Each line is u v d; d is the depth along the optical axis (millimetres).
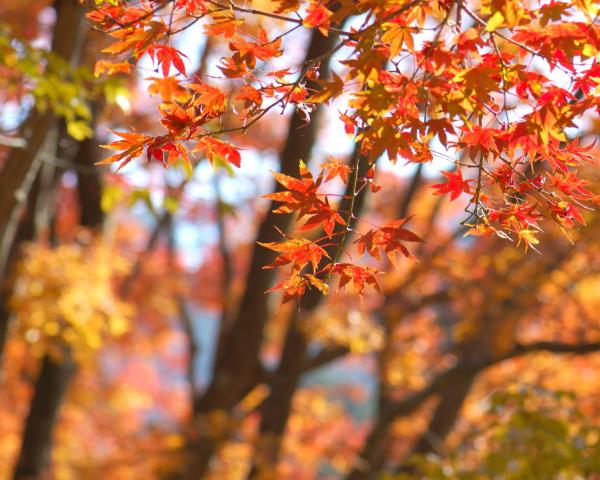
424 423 13297
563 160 2703
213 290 18469
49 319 8703
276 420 11375
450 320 13930
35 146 6090
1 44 5512
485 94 2404
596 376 12227
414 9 2529
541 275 10398
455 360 12375
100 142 10508
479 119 2627
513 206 2842
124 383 17438
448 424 12086
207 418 10422
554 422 5785
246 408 11898
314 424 14773
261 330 10352
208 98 2742
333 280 10617
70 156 9688
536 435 5750
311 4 2582
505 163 2816
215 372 10633
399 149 2621
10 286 8914
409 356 11133
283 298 2840
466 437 8391
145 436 12570
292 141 8289
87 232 10367
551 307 11477
